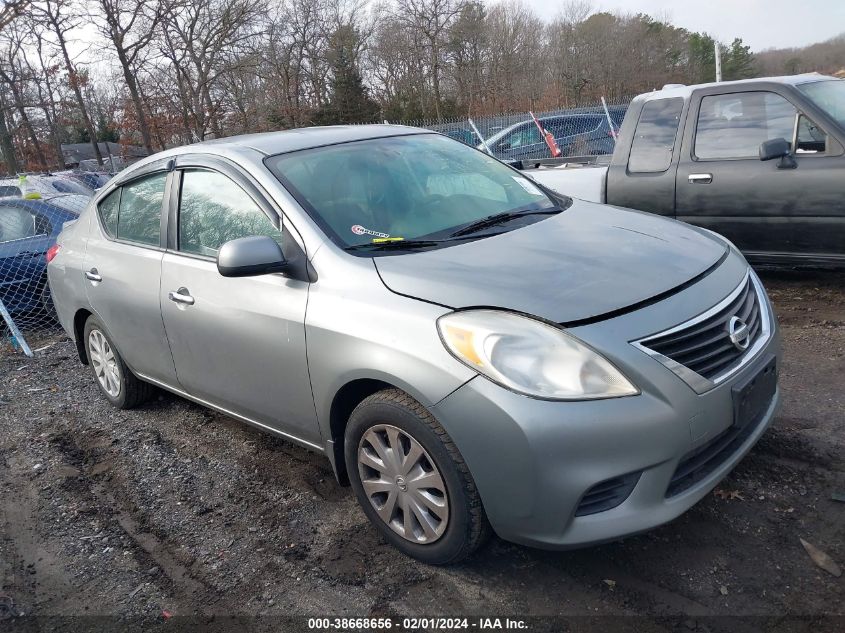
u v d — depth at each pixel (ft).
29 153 93.40
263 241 9.98
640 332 8.13
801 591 8.32
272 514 11.26
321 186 11.11
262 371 10.80
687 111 19.48
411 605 8.88
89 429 15.42
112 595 9.80
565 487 7.82
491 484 8.18
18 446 14.97
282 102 103.55
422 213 11.19
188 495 12.18
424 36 125.29
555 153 42.27
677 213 19.61
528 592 8.85
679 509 8.18
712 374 8.47
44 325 24.98
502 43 126.93
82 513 12.01
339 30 116.57
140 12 69.72
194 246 12.21
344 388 9.61
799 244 17.89
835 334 15.65
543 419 7.76
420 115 123.24
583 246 9.95
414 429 8.74
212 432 14.52
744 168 18.25
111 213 14.92
